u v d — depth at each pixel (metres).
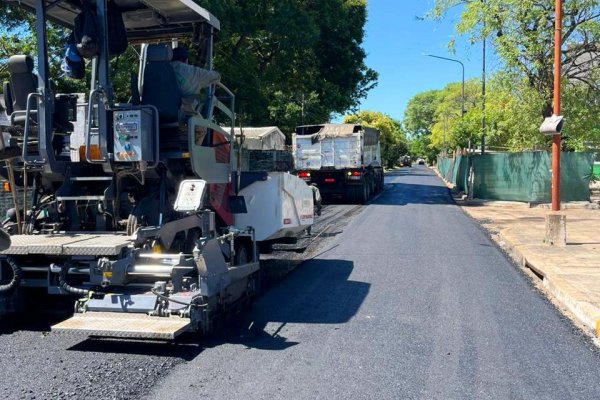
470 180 26.70
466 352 5.85
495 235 14.85
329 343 6.11
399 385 4.98
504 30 22.03
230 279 6.60
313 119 38.53
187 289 6.01
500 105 24.69
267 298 8.12
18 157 6.68
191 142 6.65
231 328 6.64
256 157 17.95
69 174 6.57
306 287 8.80
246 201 8.77
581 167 22.78
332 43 32.59
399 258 11.27
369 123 82.38
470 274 9.76
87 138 6.04
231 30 23.12
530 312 7.40
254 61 26.77
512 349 5.95
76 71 6.61
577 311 7.22
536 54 21.56
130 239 6.04
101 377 5.06
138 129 6.09
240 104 25.59
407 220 17.92
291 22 24.73
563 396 4.80
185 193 6.25
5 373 5.13
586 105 22.56
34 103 6.62
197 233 7.16
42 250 5.83
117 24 6.69
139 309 5.80
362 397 4.73
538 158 23.30
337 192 25.00
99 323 5.57
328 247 12.68
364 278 9.45
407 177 55.59
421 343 6.12
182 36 8.10
